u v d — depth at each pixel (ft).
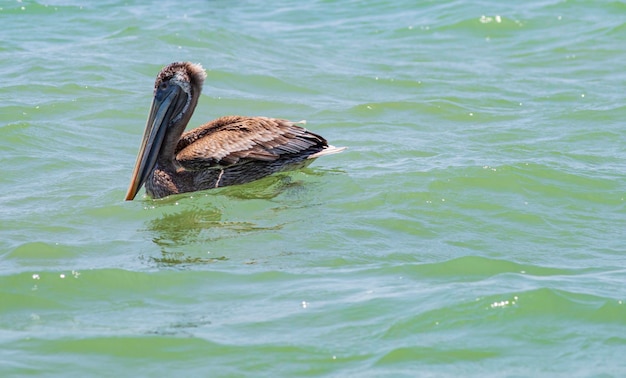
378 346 32.50
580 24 83.51
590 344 32.60
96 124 59.88
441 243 42.55
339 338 33.06
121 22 83.20
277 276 38.58
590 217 45.83
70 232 43.70
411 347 32.40
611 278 38.17
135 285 37.68
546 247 42.34
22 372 30.71
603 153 54.80
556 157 53.67
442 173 50.42
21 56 72.64
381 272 38.96
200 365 31.48
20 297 36.45
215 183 50.47
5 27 80.79
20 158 53.26
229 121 51.98
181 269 39.19
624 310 34.73
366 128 60.34
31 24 81.97
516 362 31.48
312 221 44.88
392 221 44.80
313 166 52.95
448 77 71.82
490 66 74.74
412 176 50.26
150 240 42.83
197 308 35.68
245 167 50.57
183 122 50.62
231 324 34.22
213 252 41.29
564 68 73.87
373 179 50.11
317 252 41.19
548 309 34.83
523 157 53.78
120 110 62.28
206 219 45.55
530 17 85.30
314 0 94.73
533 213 46.03
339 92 68.28
